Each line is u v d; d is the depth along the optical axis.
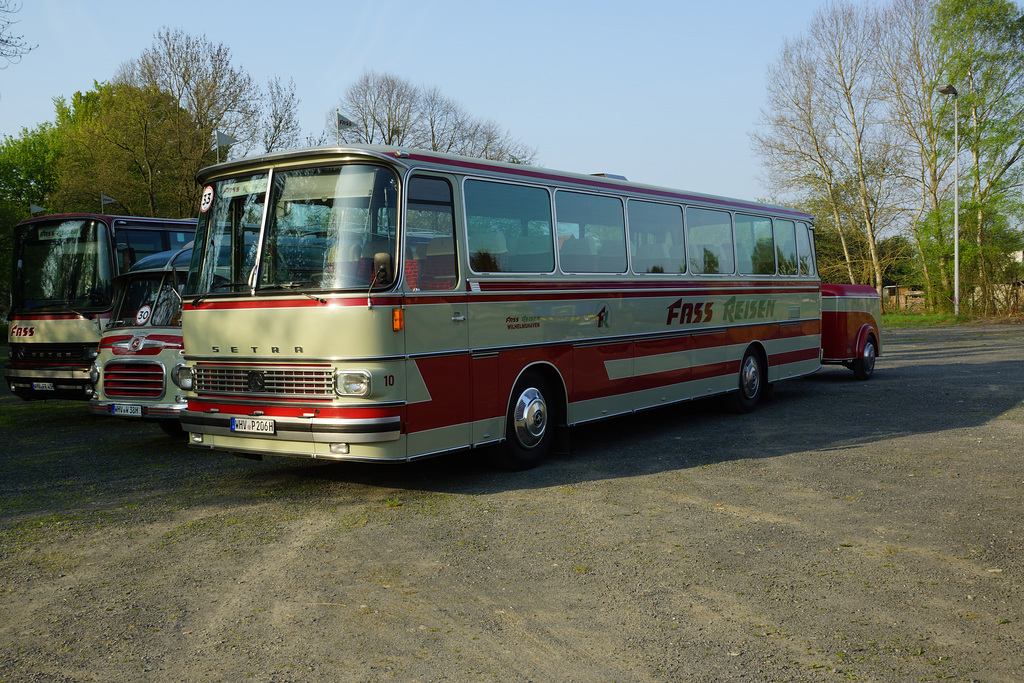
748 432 10.58
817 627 4.40
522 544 5.92
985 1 41.50
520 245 8.38
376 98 43.00
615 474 8.20
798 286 13.92
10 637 4.41
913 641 4.20
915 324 38.06
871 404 12.83
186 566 5.53
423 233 7.27
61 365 12.88
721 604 4.74
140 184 34.47
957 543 5.77
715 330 11.64
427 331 7.20
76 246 13.45
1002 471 7.95
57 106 55.84
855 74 43.66
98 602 4.90
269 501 7.29
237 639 4.34
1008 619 4.47
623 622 4.50
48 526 6.55
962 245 41.22
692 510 6.77
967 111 42.62
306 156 7.23
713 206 11.77
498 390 7.99
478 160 8.02
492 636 4.34
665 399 10.58
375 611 4.70
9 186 50.62
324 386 6.87
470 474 8.30
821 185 44.94
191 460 9.32
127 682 3.86
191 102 33.41
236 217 7.55
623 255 9.91
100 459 9.44
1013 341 25.80
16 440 10.88
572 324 8.98
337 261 6.95
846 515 6.52
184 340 7.80
